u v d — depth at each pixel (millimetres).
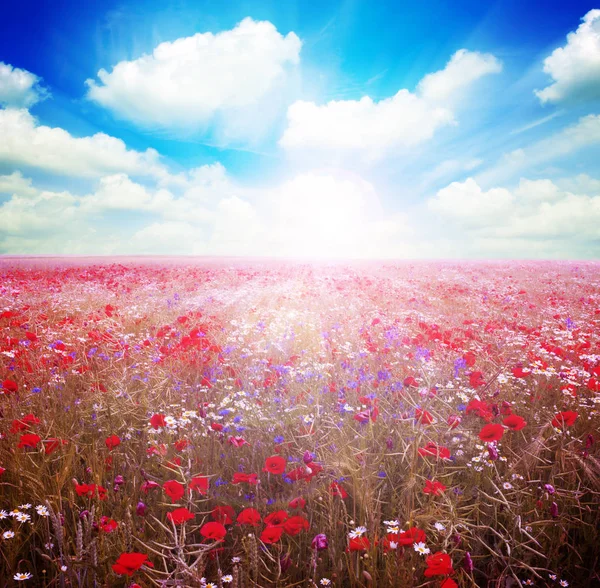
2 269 21172
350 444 3104
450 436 3154
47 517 2246
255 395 3893
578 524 2562
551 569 2291
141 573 2023
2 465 2795
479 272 22016
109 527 2135
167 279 15234
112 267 20000
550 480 2705
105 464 2891
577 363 5461
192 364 4797
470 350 5676
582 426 3617
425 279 17719
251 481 2377
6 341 5703
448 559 1787
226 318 8172
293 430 3322
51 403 3891
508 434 3318
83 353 5188
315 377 4477
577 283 16688
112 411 3623
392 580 1969
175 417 3689
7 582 2000
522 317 9148
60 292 11758
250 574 2092
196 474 2713
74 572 1970
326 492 2492
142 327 7355
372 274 19719
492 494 2697
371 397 3414
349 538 2129
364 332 6184
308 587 1977
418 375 4586
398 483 2855
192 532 2422
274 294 11398
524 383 4473
